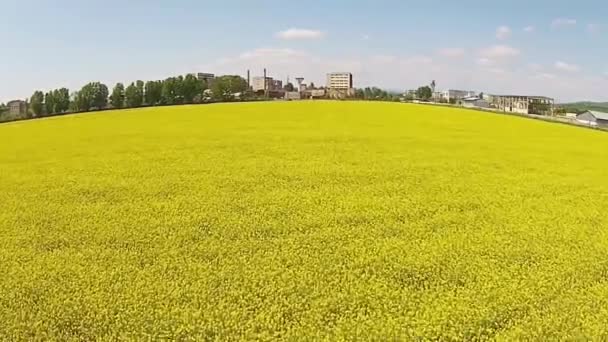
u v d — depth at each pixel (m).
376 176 20.80
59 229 13.95
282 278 10.84
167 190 17.98
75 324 9.02
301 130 33.56
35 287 10.37
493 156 26.39
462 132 35.88
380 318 9.25
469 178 21.14
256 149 26.08
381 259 12.09
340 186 19.06
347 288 10.46
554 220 15.66
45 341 8.51
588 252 12.84
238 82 99.88
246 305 9.73
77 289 10.28
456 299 10.02
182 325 8.86
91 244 12.91
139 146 26.88
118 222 14.53
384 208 16.36
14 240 13.11
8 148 27.16
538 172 22.86
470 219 15.55
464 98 102.69
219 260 11.92
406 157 25.05
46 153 25.22
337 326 8.95
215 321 9.04
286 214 15.49
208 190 18.03
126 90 82.00
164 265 11.52
